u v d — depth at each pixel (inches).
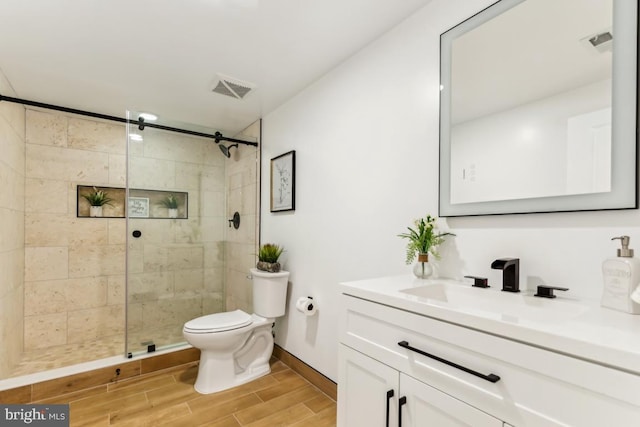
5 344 86.0
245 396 82.2
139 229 105.2
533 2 45.4
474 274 51.7
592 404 24.0
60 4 58.8
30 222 110.1
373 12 62.7
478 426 31.2
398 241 65.1
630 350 22.3
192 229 116.5
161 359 98.8
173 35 69.2
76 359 100.0
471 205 51.7
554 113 42.7
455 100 54.6
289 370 97.4
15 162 98.1
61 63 80.3
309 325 91.1
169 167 111.5
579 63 40.6
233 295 122.9
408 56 64.0
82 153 120.1
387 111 68.3
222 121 124.5
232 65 82.2
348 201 78.2
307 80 90.7
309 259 91.8
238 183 123.1
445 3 57.4
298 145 98.2
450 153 55.1
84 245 119.5
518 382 28.4
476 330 31.8
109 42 71.5
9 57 77.2
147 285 105.9
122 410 75.9
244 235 121.2
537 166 44.0
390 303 41.6
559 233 42.2
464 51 53.6
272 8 60.9
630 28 36.5
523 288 45.4
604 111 38.2
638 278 32.8
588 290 39.4
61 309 114.6
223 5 59.9
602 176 38.1
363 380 45.6
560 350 25.9
